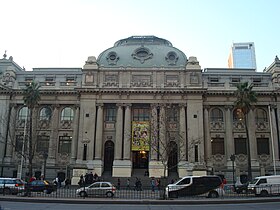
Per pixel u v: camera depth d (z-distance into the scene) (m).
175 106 54.97
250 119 55.69
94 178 44.47
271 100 56.41
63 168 53.97
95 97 55.12
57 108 57.19
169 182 47.16
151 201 22.91
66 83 58.00
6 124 56.34
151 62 58.16
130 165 51.50
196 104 54.19
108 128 55.34
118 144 52.97
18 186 31.48
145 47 59.56
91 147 52.59
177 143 53.47
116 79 55.91
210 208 19.73
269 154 54.56
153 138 50.81
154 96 54.66
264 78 58.72
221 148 55.22
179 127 53.75
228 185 38.50
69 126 56.59
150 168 50.41
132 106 55.75
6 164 53.88
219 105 56.50
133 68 55.94
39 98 48.50
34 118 56.09
